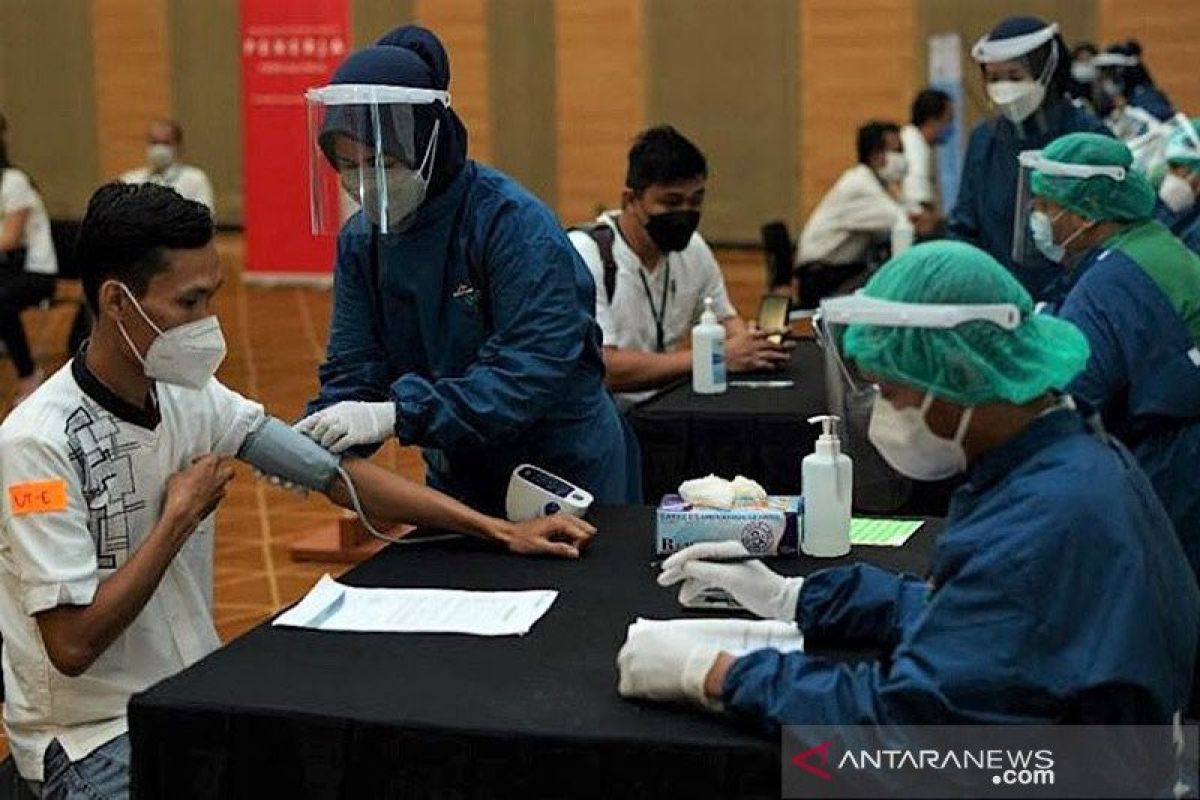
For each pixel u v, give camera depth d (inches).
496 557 107.0
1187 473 137.6
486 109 536.7
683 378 177.2
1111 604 69.0
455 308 116.7
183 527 94.1
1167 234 144.1
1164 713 70.6
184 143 561.3
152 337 91.8
